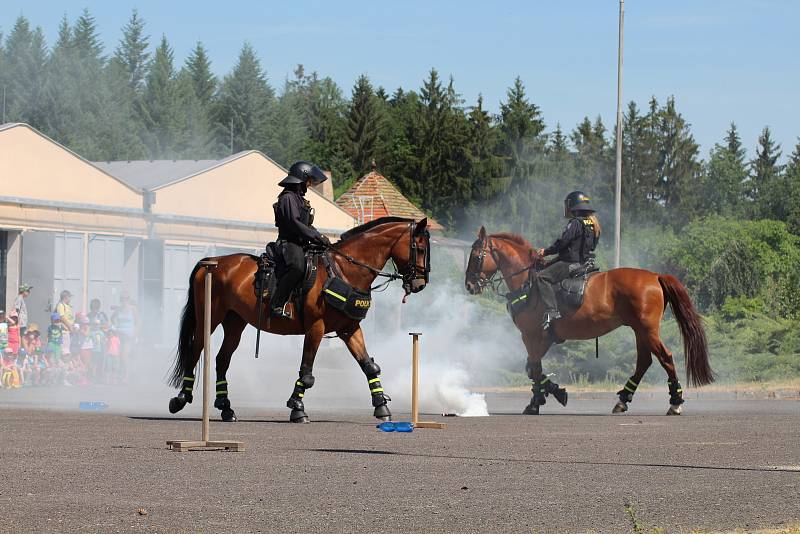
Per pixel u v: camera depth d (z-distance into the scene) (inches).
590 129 5172.2
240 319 745.6
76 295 1663.4
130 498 404.8
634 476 470.3
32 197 1612.9
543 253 829.2
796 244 2721.5
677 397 825.5
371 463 506.9
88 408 842.2
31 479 449.1
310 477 459.5
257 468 485.4
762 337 1294.3
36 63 4466.0
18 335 1175.0
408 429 664.4
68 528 348.2
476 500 405.7
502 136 4503.0
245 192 1932.8
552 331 832.3
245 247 1918.1
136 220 1744.6
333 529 350.0
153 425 685.3
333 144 5054.1
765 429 689.6
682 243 2449.6
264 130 5039.4
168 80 4899.1
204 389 564.4
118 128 4503.0
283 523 358.9
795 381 1194.6
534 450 567.5
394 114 5497.1
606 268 1457.9
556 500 406.6
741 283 2038.6
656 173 5137.8
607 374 1181.7
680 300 823.1
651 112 5300.2
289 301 717.3
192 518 366.3
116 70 4909.0
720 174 5285.4
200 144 4862.2
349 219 2075.5
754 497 415.5
